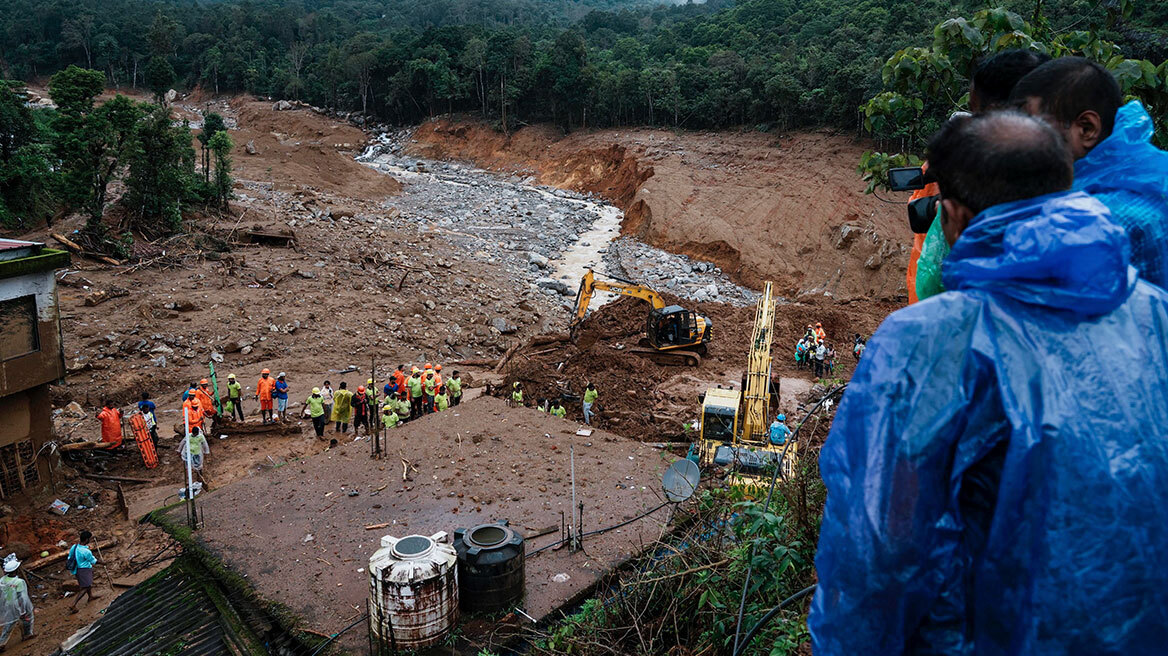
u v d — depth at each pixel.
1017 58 3.23
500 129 102.94
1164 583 1.61
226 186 53.59
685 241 62.69
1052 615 1.62
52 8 150.38
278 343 36.09
